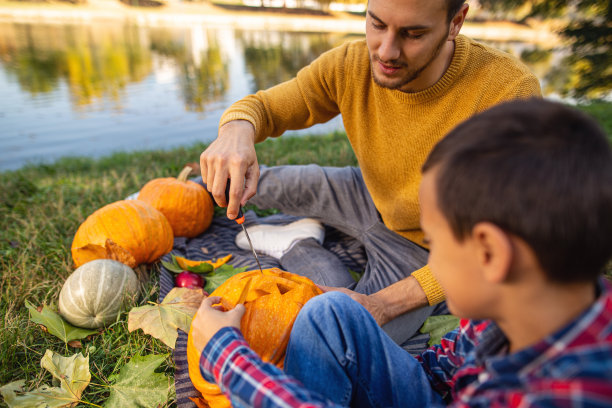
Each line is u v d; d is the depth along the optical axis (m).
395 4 1.63
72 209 3.49
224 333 1.23
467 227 0.81
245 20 66.00
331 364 1.23
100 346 2.08
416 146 2.10
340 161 4.67
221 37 37.78
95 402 1.79
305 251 2.66
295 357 1.27
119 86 14.94
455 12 1.71
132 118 10.38
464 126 0.85
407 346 2.14
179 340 2.02
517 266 0.79
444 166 0.83
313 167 2.76
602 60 10.21
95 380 1.90
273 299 1.61
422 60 1.77
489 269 0.80
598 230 0.73
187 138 8.66
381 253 2.49
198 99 12.91
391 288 2.00
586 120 0.78
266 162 4.71
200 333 1.31
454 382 1.14
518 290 0.82
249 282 1.64
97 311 2.12
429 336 2.20
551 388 0.73
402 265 2.40
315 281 2.46
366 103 2.25
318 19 75.00
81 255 2.52
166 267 2.58
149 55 24.41
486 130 0.80
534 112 0.79
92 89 14.25
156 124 9.84
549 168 0.73
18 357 1.99
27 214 3.46
